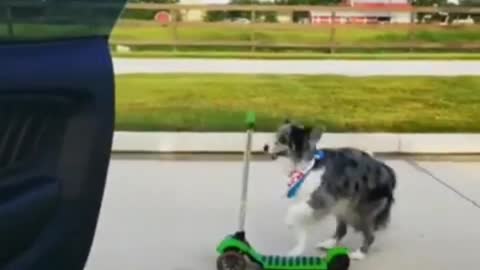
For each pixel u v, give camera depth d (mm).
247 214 4938
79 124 1602
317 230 4559
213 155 6734
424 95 8688
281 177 5930
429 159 6852
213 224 4746
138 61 10117
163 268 3973
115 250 4223
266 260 3830
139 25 10836
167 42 10859
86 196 1632
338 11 11414
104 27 1606
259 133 7086
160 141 6793
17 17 1521
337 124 7691
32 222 1590
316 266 3789
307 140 3871
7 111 1544
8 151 1574
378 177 4031
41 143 1593
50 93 1555
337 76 9484
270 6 11297
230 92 8547
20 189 1585
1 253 1582
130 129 7312
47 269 1620
